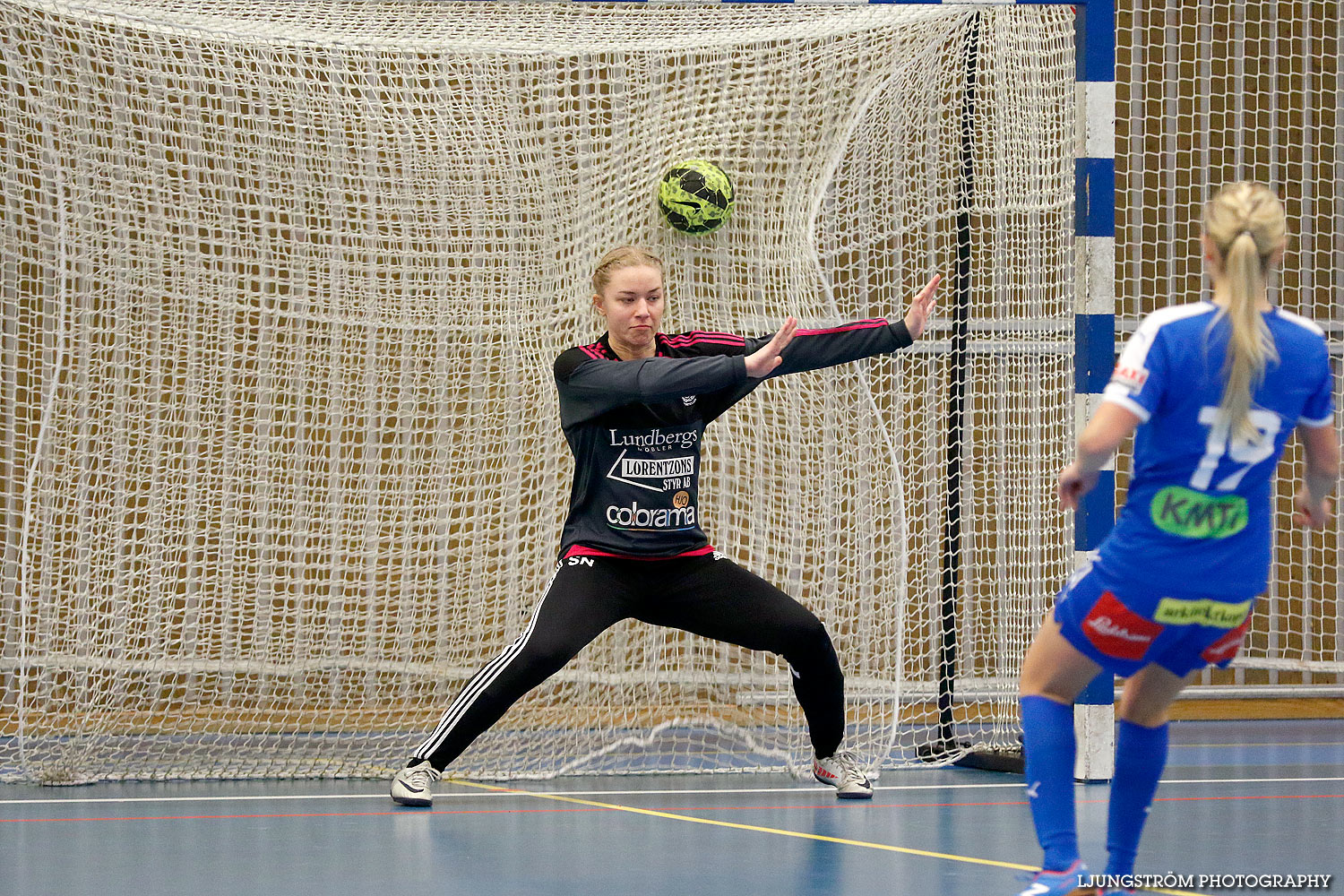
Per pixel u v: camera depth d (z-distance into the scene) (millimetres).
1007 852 11844
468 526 21562
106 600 19641
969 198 18562
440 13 17406
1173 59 26109
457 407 21344
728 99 18594
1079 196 16641
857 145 19734
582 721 18750
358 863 11297
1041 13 17156
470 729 14461
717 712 19203
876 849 12023
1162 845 12211
